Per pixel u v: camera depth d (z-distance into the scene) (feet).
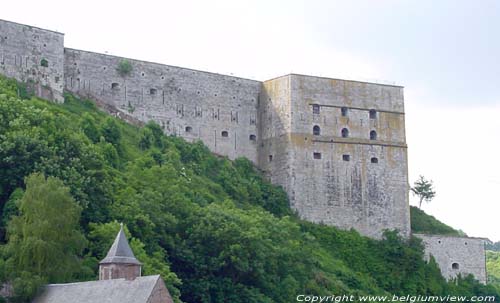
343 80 593.01
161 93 574.97
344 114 589.73
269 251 465.88
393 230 581.94
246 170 580.71
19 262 372.79
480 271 589.32
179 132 576.20
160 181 474.90
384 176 589.32
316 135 579.89
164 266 400.26
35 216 383.04
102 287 345.51
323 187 574.15
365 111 594.65
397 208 587.68
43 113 461.78
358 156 584.81
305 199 569.64
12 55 523.29
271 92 593.01
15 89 509.35
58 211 386.52
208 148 581.53
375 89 599.98
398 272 563.48
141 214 429.38
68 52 551.59
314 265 517.14
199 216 458.09
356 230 574.56
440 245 582.76
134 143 539.29
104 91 559.38
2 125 436.76
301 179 570.87
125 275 364.58
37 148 423.64
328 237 560.61
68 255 383.65
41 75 530.68
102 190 431.02
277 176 579.89
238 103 595.47
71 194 412.57
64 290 354.74
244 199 553.23
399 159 595.06
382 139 595.06
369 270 558.56
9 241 383.04
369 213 579.89
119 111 561.43
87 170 435.12
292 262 486.79
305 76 584.81
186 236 450.30
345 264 554.87
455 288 575.79
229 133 589.73
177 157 537.24
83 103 548.72
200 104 584.40
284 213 563.48
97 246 399.44
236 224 456.86
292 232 524.93
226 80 594.65
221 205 508.94
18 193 405.39
